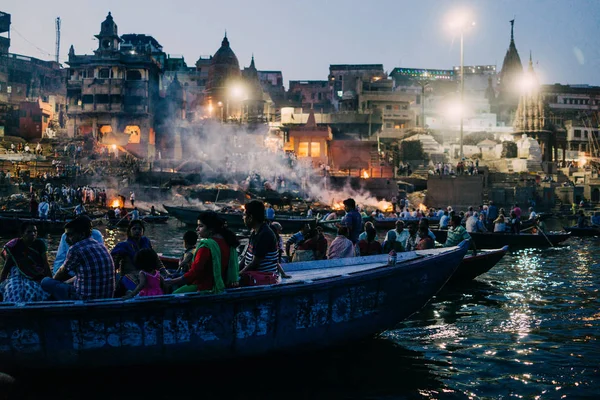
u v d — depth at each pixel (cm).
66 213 3447
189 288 710
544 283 1494
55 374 693
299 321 764
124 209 4112
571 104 10100
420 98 8962
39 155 5544
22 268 736
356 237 1193
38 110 6606
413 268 891
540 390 710
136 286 775
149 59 6525
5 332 658
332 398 684
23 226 745
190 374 738
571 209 5738
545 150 7925
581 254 2191
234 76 7850
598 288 1417
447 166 5847
